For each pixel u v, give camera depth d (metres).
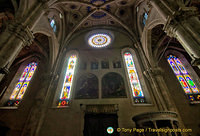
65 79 14.09
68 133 9.77
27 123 9.71
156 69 12.17
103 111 10.27
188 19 6.37
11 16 9.70
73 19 17.72
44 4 8.56
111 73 14.04
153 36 13.98
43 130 9.98
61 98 12.47
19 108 11.80
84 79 13.77
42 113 10.59
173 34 6.95
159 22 9.98
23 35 6.62
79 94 12.42
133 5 16.69
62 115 10.81
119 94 12.05
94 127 9.49
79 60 15.72
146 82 12.53
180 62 14.86
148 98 11.53
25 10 7.41
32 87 13.53
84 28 19.23
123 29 18.30
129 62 15.16
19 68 15.72
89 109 10.47
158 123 8.65
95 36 18.64
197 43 5.67
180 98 11.61
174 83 12.82
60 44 15.91
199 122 9.84
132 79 13.40
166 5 7.46
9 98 13.05
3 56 5.66
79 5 16.19
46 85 12.17
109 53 16.20
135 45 15.72
